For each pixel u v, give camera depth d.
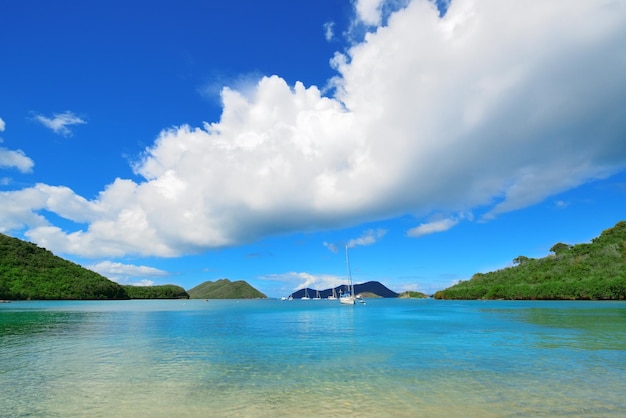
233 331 46.03
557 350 28.95
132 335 41.28
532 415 14.42
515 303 125.50
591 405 15.53
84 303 152.00
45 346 32.78
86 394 17.72
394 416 14.47
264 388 18.61
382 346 32.38
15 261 185.75
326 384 19.30
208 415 14.78
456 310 92.00
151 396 17.34
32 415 14.89
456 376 20.77
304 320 65.50
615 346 30.70
